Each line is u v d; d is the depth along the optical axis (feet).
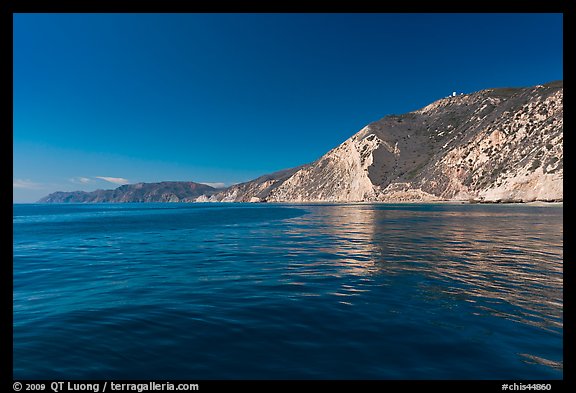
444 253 49.37
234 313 24.21
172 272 39.91
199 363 16.71
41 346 18.65
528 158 291.58
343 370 15.85
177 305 26.35
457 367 16.06
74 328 21.39
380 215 166.61
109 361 16.99
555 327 20.62
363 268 39.83
